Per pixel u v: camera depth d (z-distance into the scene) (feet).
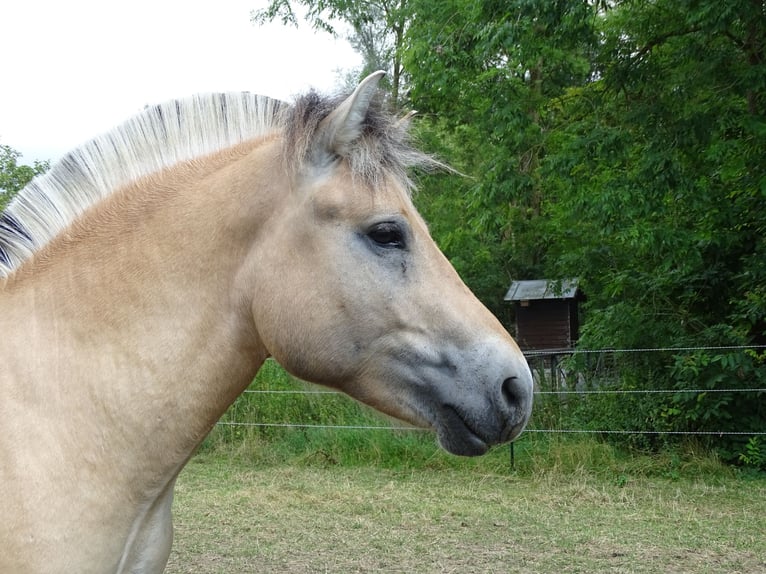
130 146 7.27
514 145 31.40
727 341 28.12
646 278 30.01
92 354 6.45
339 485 24.58
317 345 6.71
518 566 16.66
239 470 27.07
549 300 50.24
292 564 16.78
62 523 6.01
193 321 6.67
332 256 6.62
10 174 34.55
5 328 6.48
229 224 6.79
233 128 7.55
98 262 6.76
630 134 27.43
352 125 6.59
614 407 29.01
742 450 27.20
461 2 32.65
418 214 7.14
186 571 16.25
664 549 17.83
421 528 19.67
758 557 17.22
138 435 6.43
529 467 26.45
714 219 28.25
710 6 24.22
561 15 26.81
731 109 26.43
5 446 5.99
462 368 6.64
